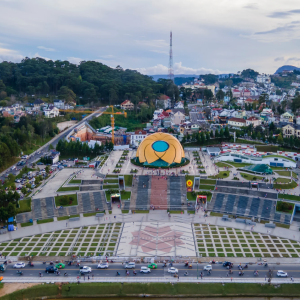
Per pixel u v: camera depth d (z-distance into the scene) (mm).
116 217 167125
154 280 120438
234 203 175125
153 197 183125
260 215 165625
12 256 134375
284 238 147625
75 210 172500
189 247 140875
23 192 179250
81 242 144875
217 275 122625
